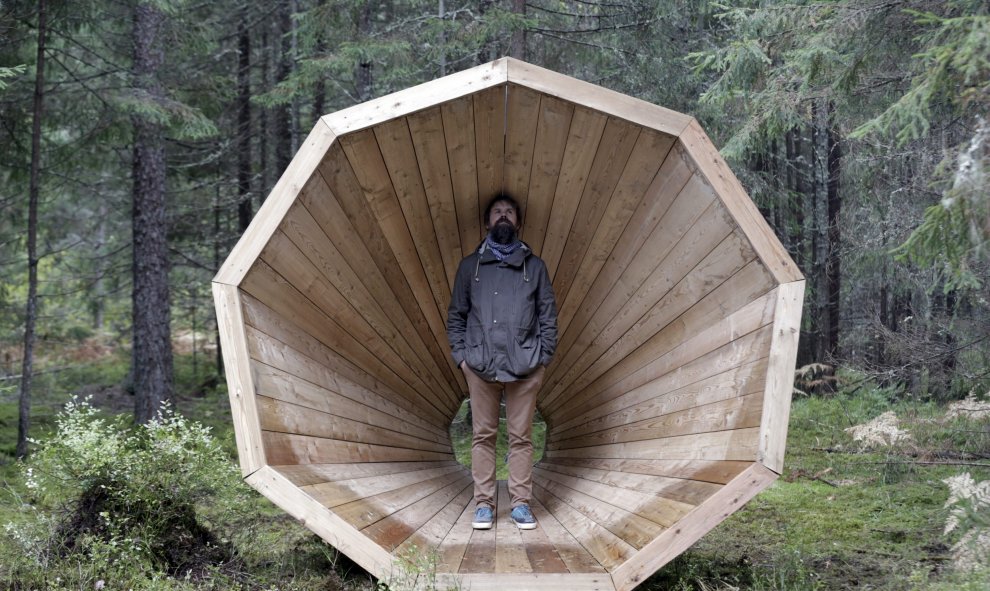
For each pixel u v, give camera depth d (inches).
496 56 331.9
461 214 180.9
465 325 164.1
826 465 236.5
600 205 167.5
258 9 466.6
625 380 176.1
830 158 356.5
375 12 386.0
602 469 171.8
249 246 129.3
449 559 133.3
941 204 125.5
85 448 150.6
